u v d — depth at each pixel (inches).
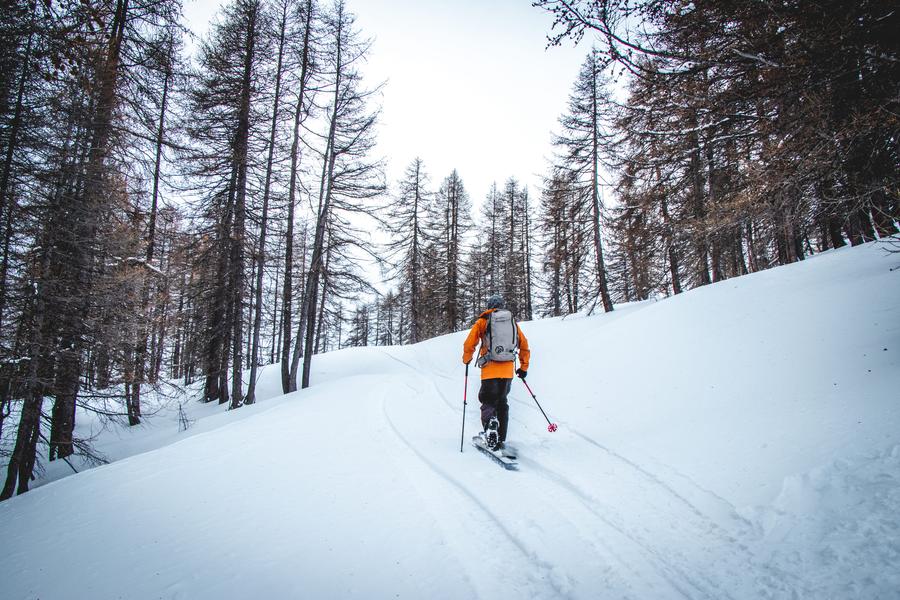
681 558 91.4
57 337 305.6
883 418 117.5
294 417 265.7
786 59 122.9
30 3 177.5
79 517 135.0
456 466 159.5
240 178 514.9
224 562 99.0
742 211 176.4
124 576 96.4
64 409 385.7
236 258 513.0
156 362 481.1
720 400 178.1
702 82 142.8
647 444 159.2
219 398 588.1
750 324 242.5
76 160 295.9
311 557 99.1
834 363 167.8
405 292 1063.6
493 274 1222.3
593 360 308.7
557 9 130.7
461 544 102.5
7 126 257.0
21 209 263.0
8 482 272.2
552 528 108.9
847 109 128.3
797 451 120.0
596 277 666.2
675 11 125.6
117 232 326.6
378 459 172.6
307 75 557.9
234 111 530.9
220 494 143.1
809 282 267.6
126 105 320.5
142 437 468.1
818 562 79.1
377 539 106.4
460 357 652.7
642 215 319.3
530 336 591.8
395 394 345.4
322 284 578.6
